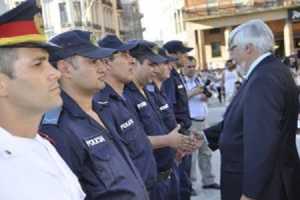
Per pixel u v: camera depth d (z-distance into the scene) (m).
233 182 3.65
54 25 44.09
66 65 2.90
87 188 2.67
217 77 25.67
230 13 42.25
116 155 2.82
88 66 2.90
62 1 44.12
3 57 1.92
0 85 1.93
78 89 2.92
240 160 3.60
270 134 3.28
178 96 6.30
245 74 3.64
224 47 44.09
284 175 3.53
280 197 3.48
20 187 1.81
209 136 4.47
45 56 2.03
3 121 1.94
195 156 7.14
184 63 7.45
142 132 3.64
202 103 7.31
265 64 3.47
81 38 2.94
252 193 3.32
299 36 43.16
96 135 2.75
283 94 3.39
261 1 41.69
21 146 1.92
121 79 3.78
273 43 3.59
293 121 3.61
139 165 3.49
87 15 45.81
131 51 4.35
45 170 1.94
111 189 2.70
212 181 7.11
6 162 1.82
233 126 3.62
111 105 3.38
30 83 1.94
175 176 4.55
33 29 1.96
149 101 4.45
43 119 2.61
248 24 3.62
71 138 2.62
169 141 4.09
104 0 50.88
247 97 3.39
